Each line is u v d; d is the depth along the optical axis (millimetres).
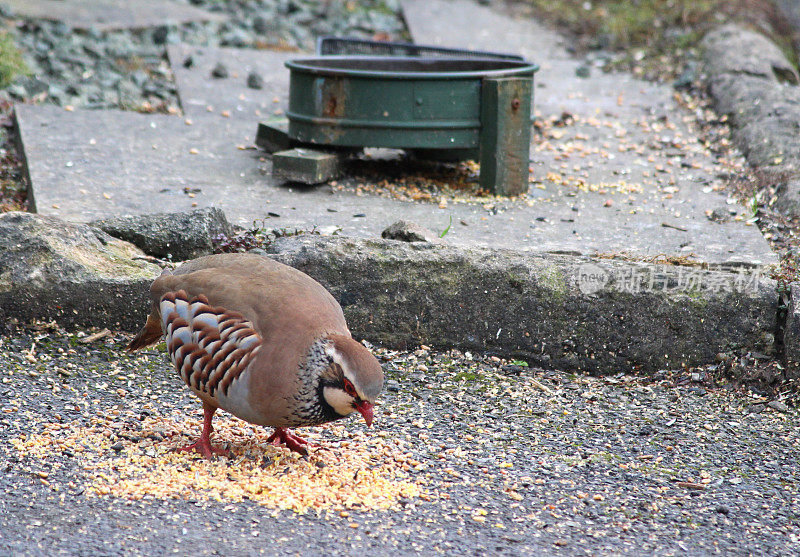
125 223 11125
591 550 6742
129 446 7934
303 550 6500
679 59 20953
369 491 7410
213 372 7254
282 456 7902
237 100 18094
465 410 9195
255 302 7258
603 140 16516
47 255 10312
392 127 13398
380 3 26391
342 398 6934
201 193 13055
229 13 24969
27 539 6465
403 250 10531
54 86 18016
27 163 13758
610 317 10344
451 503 7332
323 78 13438
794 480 8133
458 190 14023
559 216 12852
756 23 22484
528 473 7957
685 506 7547
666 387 10094
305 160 13461
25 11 22031
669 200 13656
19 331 10156
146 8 23828
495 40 23188
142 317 10383
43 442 7875
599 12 24781
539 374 10234
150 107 17641
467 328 10508
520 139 13625
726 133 16641
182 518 6844
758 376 10125
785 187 13750
